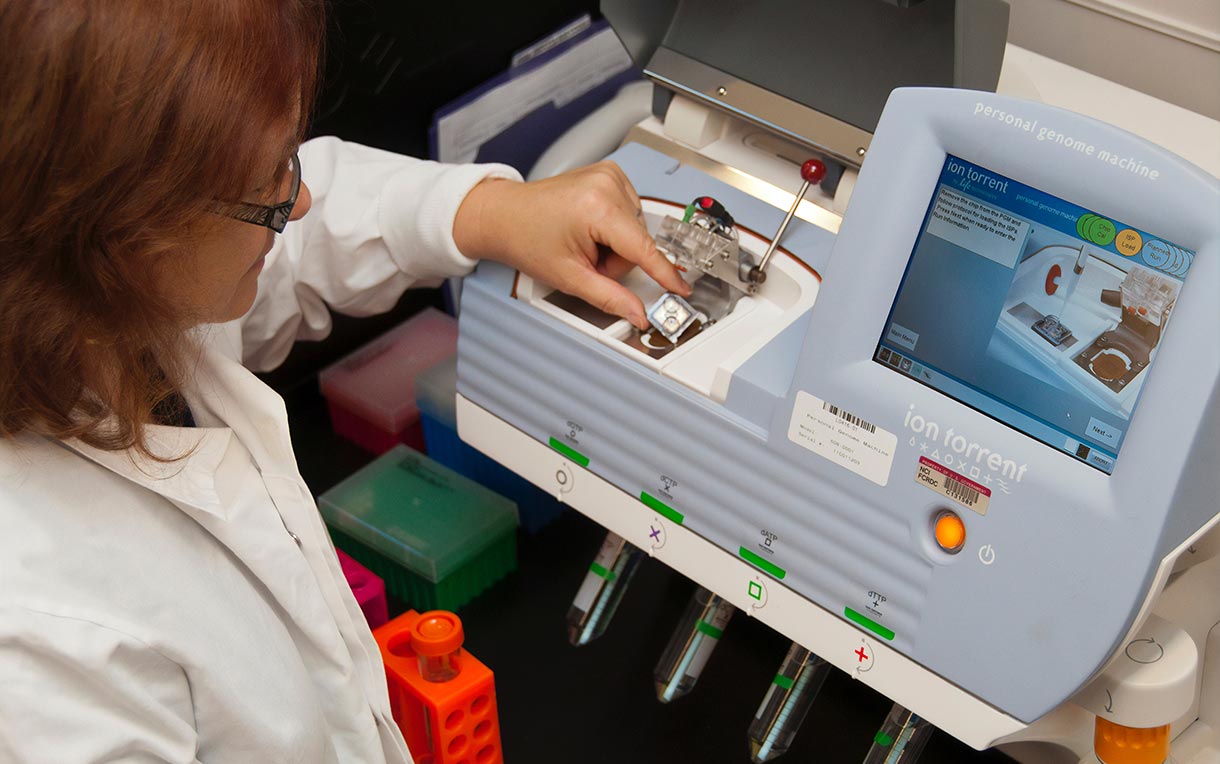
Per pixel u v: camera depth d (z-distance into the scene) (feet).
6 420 1.94
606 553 3.38
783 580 2.77
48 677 1.92
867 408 2.42
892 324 2.39
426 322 4.70
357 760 2.71
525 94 4.68
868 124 3.15
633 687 3.55
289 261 3.56
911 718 2.82
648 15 3.48
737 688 3.56
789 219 3.04
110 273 1.82
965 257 2.25
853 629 2.67
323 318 3.87
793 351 2.73
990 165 2.16
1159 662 2.48
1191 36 3.58
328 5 3.83
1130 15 3.69
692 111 3.52
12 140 1.62
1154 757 2.58
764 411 2.63
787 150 3.48
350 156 3.62
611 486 3.06
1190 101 3.71
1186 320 1.96
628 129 4.07
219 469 2.36
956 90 2.17
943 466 2.35
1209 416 1.99
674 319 2.94
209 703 2.17
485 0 4.42
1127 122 3.14
